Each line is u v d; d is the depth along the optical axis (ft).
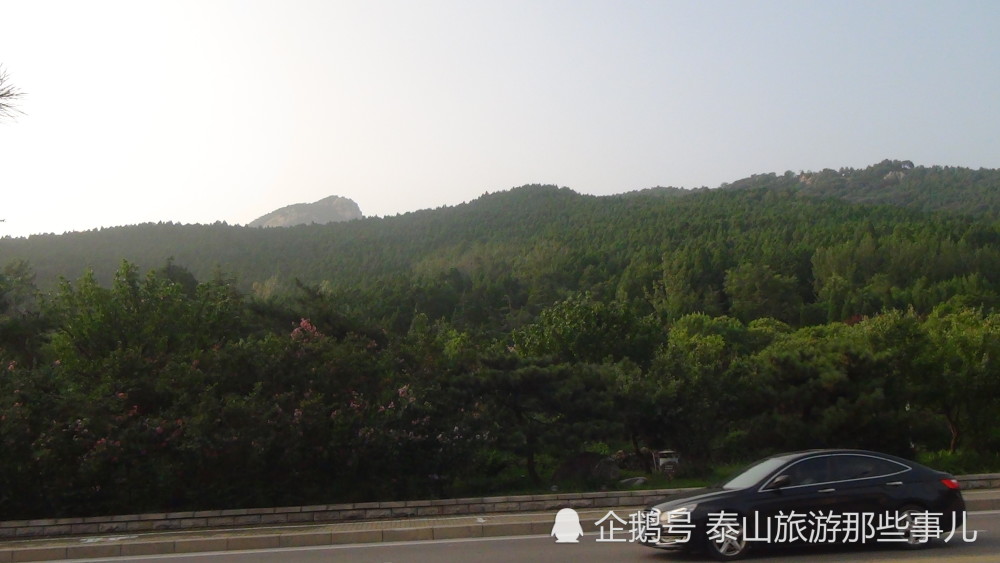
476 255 384.06
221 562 38.58
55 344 71.41
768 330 190.08
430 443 58.44
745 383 67.10
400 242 448.65
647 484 62.34
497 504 53.93
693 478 64.28
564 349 105.40
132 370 59.47
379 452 56.65
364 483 57.62
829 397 66.23
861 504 35.12
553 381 63.21
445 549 40.22
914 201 599.98
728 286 264.52
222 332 76.02
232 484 55.16
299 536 43.50
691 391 66.03
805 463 36.01
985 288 229.25
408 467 58.13
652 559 35.37
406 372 63.05
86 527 50.11
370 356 62.34
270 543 43.24
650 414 64.90
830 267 272.31
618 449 74.02
